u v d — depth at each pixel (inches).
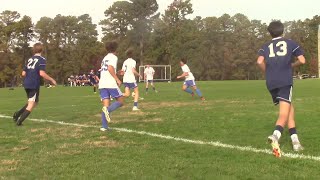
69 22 3587.6
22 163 220.1
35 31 3570.4
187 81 695.7
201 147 253.6
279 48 238.4
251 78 3550.7
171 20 3486.7
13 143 282.0
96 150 252.1
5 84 3378.4
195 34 3390.7
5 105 664.4
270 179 181.9
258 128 322.7
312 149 240.1
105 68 342.3
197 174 192.1
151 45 3395.7
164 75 2952.8
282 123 231.8
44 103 664.4
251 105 517.0
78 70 3474.4
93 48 3489.2
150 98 721.6
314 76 3516.2
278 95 237.9
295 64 239.3
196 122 364.5
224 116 402.0
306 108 461.4
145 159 224.4
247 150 241.9
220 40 3469.5
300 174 187.3
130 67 505.4
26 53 3496.6
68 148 260.4
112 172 198.5
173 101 636.1
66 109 539.2
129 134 311.0
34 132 332.2
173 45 3297.2
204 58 3408.0
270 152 235.0
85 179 187.6
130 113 461.7
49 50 3604.8
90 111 506.0
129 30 3400.6
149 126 351.9
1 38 3312.0
